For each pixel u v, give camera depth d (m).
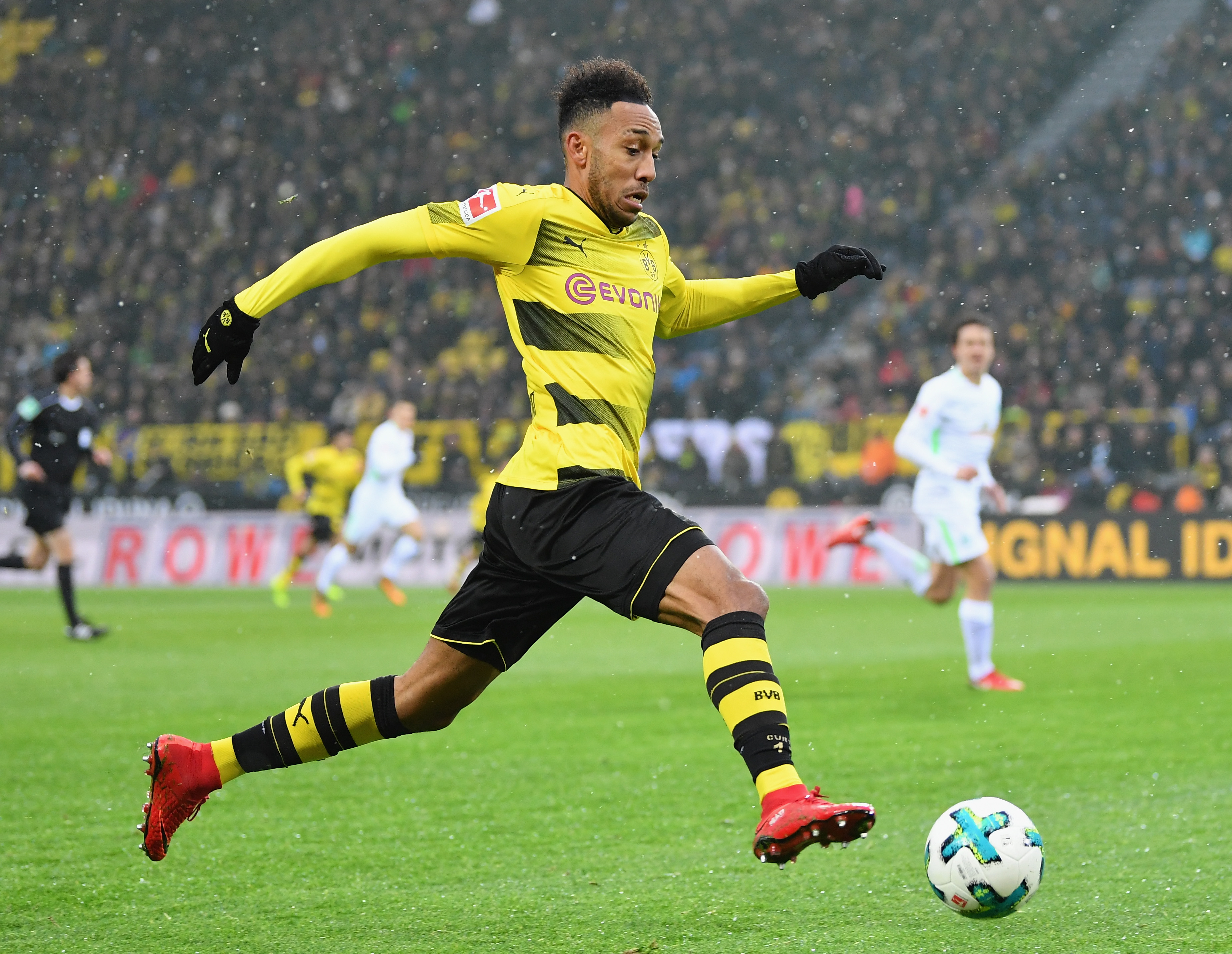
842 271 12.73
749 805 17.20
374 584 71.75
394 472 49.78
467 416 80.31
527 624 11.44
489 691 28.91
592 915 12.25
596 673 32.44
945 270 83.31
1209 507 66.31
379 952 11.28
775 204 89.38
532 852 14.82
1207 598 52.97
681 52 97.81
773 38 96.88
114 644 40.41
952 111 92.25
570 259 11.38
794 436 71.62
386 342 87.00
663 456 73.88
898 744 21.52
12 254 97.00
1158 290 79.75
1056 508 65.44
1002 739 21.89
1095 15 95.81
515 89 98.56
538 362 11.30
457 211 11.20
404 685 11.80
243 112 101.12
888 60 95.25
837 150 91.06
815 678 30.45
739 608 10.25
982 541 28.00
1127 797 17.20
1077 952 10.85
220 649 38.84
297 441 76.31
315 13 103.19
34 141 102.12
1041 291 80.62
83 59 104.19
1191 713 24.36
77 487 79.00
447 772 19.64
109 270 94.81
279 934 11.86
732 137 92.50
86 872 14.18
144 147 100.00
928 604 53.50
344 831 15.98
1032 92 93.81
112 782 19.41
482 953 11.21
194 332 91.12
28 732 23.97
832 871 13.74
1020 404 76.00
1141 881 13.03
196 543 74.56
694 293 12.80
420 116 98.31
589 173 11.56
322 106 99.94
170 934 11.90
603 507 10.80
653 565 10.48
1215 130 87.19
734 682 9.96
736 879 13.48
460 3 101.81
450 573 70.50
